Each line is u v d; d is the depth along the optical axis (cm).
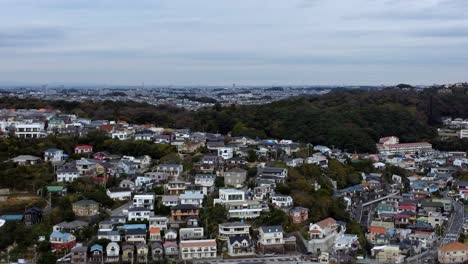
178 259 13412
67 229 13888
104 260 13088
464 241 15575
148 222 14700
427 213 17462
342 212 16875
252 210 15375
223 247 14012
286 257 13725
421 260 13888
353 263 13512
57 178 17025
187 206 15275
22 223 14100
